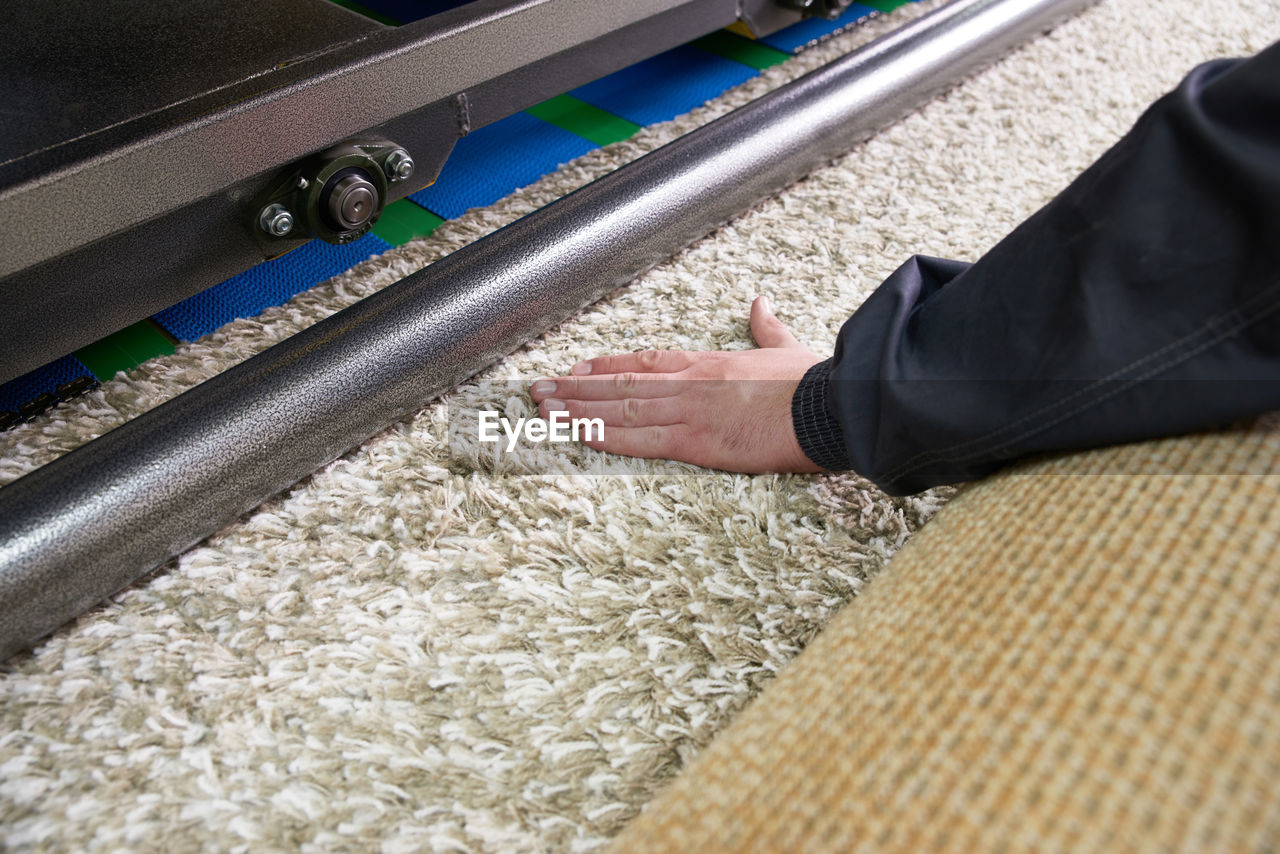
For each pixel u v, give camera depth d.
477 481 0.90
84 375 1.03
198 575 0.81
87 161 0.77
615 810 0.65
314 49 0.98
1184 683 0.45
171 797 0.65
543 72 1.23
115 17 1.05
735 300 1.16
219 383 0.83
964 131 1.58
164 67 0.93
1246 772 0.41
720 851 0.47
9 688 0.71
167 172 0.83
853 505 0.91
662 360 0.99
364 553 0.83
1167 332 0.56
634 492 0.91
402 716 0.71
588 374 1.02
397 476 0.90
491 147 1.48
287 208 0.99
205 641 0.75
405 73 0.99
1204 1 2.15
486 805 0.65
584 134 1.53
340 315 0.92
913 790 0.46
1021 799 0.44
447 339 0.95
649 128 1.51
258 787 0.66
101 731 0.69
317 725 0.70
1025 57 1.85
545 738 0.70
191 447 0.78
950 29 1.60
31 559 0.69
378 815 0.64
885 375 0.70
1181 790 0.42
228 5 1.10
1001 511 0.62
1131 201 0.57
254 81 0.90
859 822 0.46
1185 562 0.51
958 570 0.59
